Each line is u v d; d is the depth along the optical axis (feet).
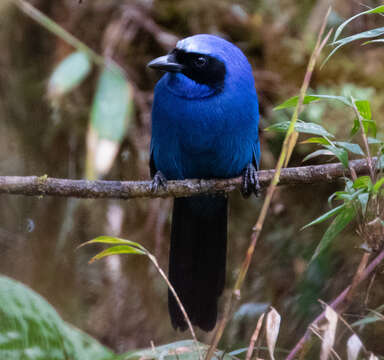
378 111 33.24
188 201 27.53
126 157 35.91
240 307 34.24
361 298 24.82
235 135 26.43
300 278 30.37
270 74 35.70
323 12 36.04
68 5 36.42
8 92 37.45
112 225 37.86
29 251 39.17
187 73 26.18
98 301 38.52
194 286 27.27
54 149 37.78
